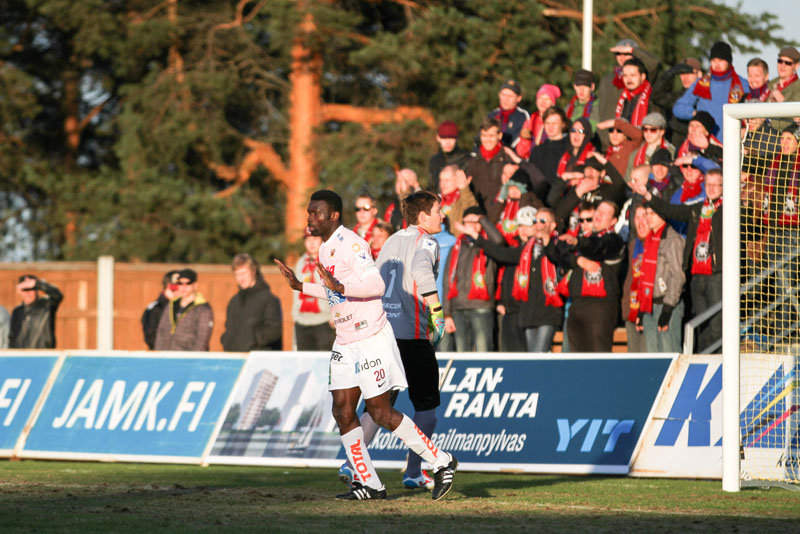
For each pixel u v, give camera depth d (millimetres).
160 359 40219
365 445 27219
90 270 70875
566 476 33688
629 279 39781
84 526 22281
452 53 85188
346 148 89438
